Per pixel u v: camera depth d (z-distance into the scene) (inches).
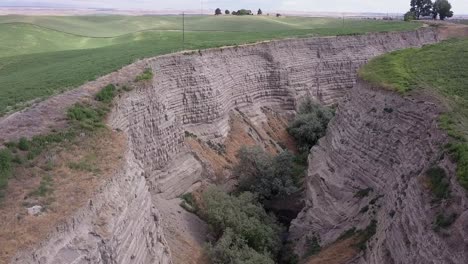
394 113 1256.8
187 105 1872.5
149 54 1903.3
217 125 1962.4
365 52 2947.8
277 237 1418.6
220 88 2053.4
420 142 1088.2
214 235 1441.9
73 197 791.7
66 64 1977.1
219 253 1273.4
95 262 726.5
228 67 2201.0
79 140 1003.9
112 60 1827.0
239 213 1443.2
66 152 944.9
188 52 1971.0
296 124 2262.6
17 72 2018.9
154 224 1052.5
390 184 1152.8
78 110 1132.5
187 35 3208.7
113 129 1139.3
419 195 872.3
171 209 1445.6
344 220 1277.1
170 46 2282.2
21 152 898.1
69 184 833.5
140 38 3225.9
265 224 1478.8
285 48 2593.5
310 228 1395.2
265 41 2536.9
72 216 735.7
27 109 1145.4
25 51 2847.0
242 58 2326.5
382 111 1302.9
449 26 3983.8
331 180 1405.0
